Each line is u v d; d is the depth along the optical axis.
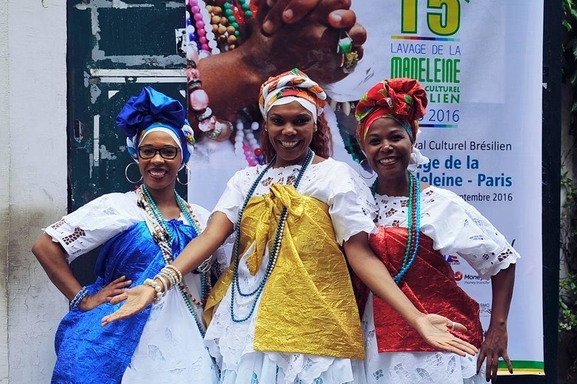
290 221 2.52
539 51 3.53
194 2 3.36
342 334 2.47
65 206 3.35
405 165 2.59
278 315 2.47
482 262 2.63
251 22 3.38
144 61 3.40
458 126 3.51
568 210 4.18
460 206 2.61
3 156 3.22
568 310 4.08
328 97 3.45
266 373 2.45
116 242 2.71
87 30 3.37
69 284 2.70
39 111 3.28
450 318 2.58
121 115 2.76
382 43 3.45
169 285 2.53
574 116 4.18
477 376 2.70
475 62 3.50
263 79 3.40
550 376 3.63
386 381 2.54
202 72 3.38
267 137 2.78
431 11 3.47
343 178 2.53
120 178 3.41
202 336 2.73
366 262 2.49
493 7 3.50
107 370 2.56
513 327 3.55
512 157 3.54
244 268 2.62
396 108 2.52
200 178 3.39
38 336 3.30
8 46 3.21
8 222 3.23
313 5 3.40
